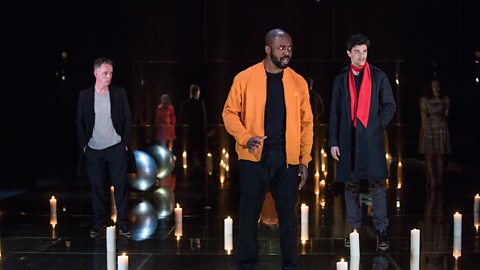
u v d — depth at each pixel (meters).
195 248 17.64
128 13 32.50
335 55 32.41
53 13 31.67
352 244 16.22
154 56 32.72
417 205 24.73
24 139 30.92
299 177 14.07
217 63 32.75
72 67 31.95
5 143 30.66
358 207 17.53
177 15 32.69
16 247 17.91
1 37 30.23
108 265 15.09
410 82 32.19
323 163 32.00
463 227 20.31
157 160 29.66
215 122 32.72
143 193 28.31
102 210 19.31
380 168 17.00
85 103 18.47
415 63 32.19
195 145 32.72
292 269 14.01
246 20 32.62
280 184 13.77
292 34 32.53
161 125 32.75
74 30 32.12
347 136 17.11
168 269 15.52
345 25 32.38
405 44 32.22
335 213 22.89
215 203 25.62
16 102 30.80
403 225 20.75
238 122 13.57
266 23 32.62
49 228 20.59
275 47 13.39
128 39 32.59
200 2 32.66
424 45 32.16
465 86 31.95
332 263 15.95
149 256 16.77
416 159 31.97
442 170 31.03
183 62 32.72
